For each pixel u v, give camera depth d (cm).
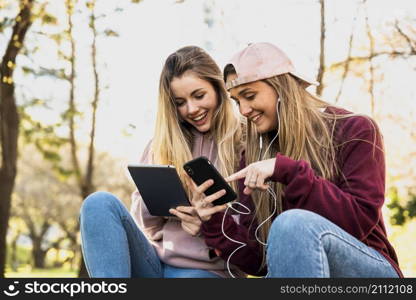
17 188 3102
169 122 356
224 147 349
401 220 1223
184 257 343
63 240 3525
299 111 302
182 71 346
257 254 323
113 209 301
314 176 274
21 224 3784
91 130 927
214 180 302
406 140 939
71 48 883
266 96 304
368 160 287
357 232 269
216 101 356
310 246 243
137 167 321
